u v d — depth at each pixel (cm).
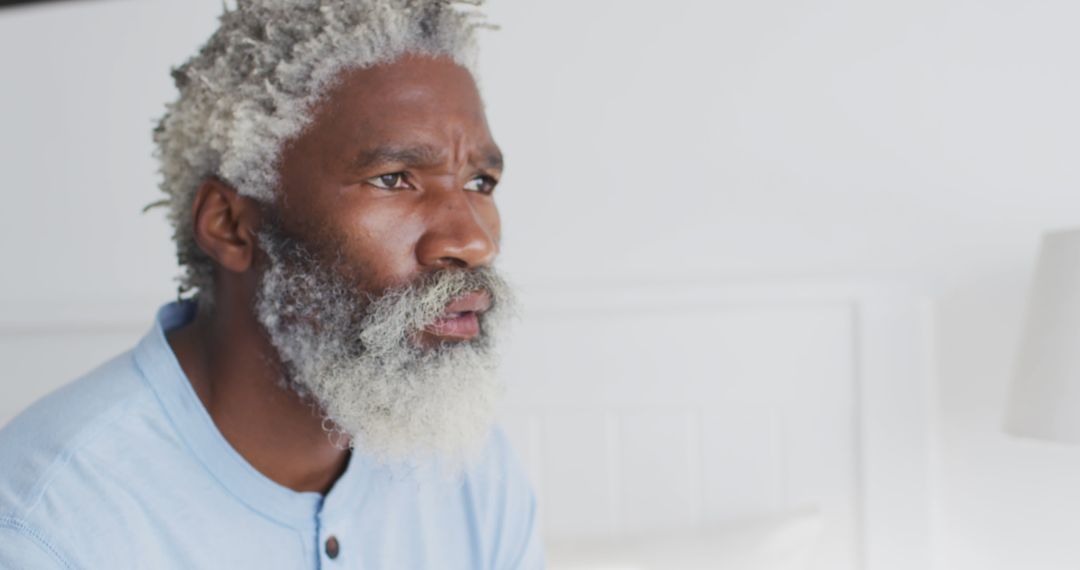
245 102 78
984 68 138
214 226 81
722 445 142
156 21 159
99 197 161
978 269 138
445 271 77
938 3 139
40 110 163
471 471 98
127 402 79
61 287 163
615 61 148
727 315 142
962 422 139
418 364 76
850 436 139
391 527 90
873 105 142
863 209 142
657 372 144
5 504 71
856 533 139
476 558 97
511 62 150
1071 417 110
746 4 145
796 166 144
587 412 146
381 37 77
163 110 159
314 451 84
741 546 136
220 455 79
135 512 75
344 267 77
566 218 150
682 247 147
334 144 76
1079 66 135
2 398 158
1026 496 137
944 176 139
